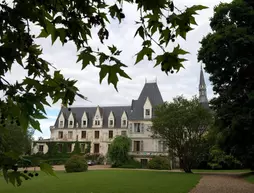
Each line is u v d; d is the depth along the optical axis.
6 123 2.20
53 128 62.41
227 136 15.93
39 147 58.88
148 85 56.91
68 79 2.41
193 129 33.25
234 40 13.34
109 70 2.15
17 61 2.00
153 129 37.22
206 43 16.56
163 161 40.94
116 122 59.66
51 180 20.72
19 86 2.07
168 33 2.42
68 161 32.78
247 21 14.58
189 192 14.26
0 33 1.94
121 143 46.47
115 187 15.71
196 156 33.59
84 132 60.38
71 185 17.09
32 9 2.13
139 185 16.81
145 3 2.22
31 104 2.10
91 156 56.59
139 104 55.12
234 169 43.06
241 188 16.38
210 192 14.56
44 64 2.54
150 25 2.49
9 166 1.86
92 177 23.64
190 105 33.81
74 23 2.40
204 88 80.06
